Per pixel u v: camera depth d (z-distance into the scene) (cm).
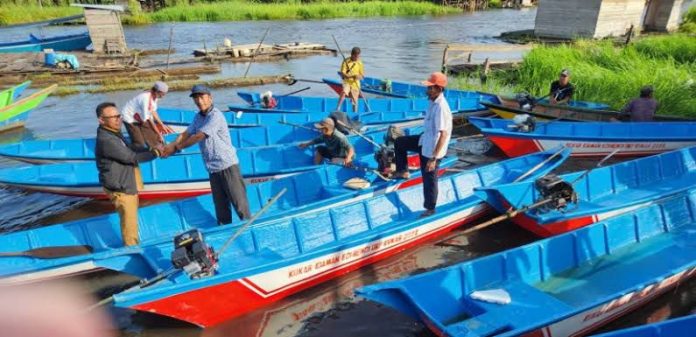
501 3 5759
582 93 1432
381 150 835
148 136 865
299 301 586
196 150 1030
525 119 1051
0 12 3691
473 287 527
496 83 1716
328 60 2475
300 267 577
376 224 711
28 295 585
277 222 635
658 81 1376
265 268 539
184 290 488
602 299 475
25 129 1333
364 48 2788
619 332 393
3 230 779
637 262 613
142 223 683
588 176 804
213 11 4162
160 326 538
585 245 609
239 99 1669
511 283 543
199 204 729
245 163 935
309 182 823
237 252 602
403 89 1641
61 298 588
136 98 849
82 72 1981
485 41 2995
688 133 1089
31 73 1964
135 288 472
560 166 1031
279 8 4416
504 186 702
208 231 591
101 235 655
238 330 536
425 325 504
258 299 556
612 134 1080
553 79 1584
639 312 554
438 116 612
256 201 770
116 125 565
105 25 2441
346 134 989
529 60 1738
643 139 1039
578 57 1792
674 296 579
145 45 2888
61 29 3534
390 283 475
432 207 686
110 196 591
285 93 1762
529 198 729
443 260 678
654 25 3142
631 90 1366
